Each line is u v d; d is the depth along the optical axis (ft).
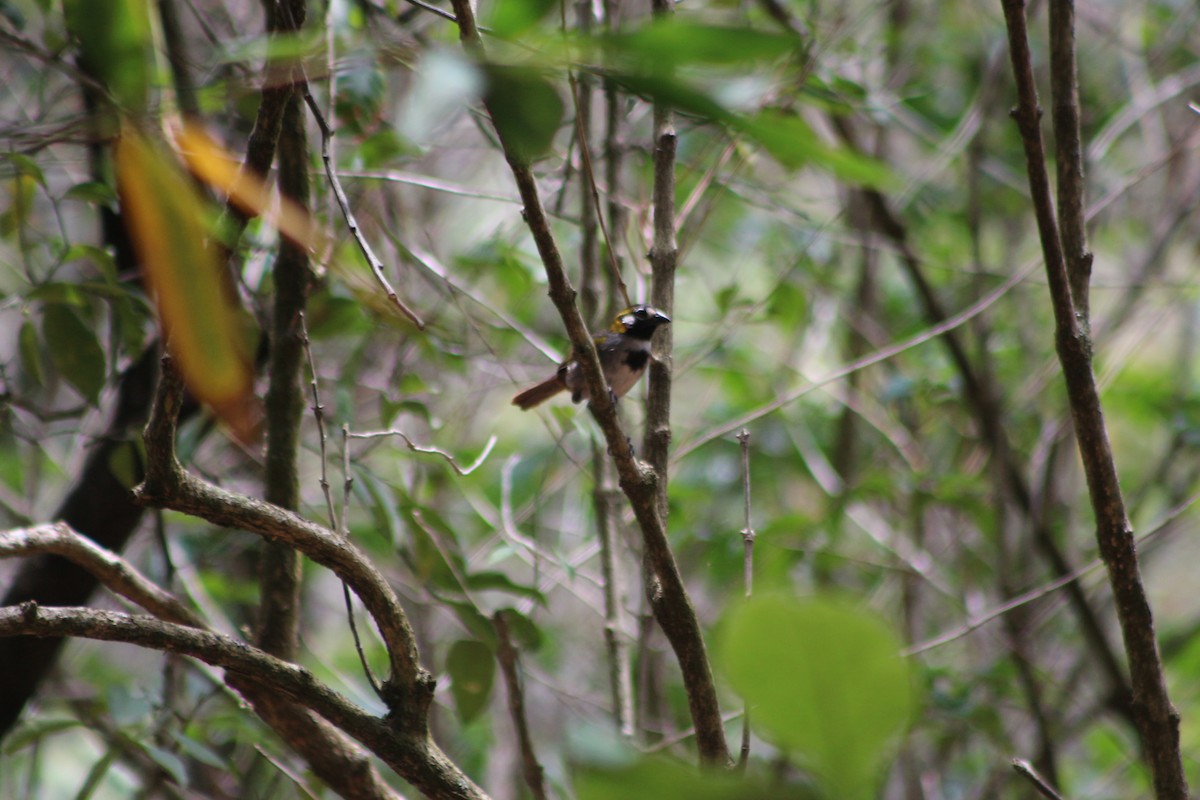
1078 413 17.95
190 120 13.46
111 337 29.58
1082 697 44.70
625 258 39.06
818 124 42.63
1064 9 19.69
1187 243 51.62
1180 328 50.67
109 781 34.55
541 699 42.65
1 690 26.86
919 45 51.78
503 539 33.09
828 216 48.39
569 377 35.14
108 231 30.83
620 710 28.35
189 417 29.09
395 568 37.81
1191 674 45.98
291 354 23.48
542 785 23.48
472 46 5.56
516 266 37.06
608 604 29.84
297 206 22.99
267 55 7.11
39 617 14.67
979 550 48.78
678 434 46.03
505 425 49.73
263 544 23.30
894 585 45.88
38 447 35.09
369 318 30.53
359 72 26.17
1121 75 53.36
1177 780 17.56
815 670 4.58
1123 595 17.92
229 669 15.81
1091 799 41.88
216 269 12.54
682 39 4.95
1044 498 42.50
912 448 44.96
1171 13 50.11
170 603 21.34
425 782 16.30
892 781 38.40
